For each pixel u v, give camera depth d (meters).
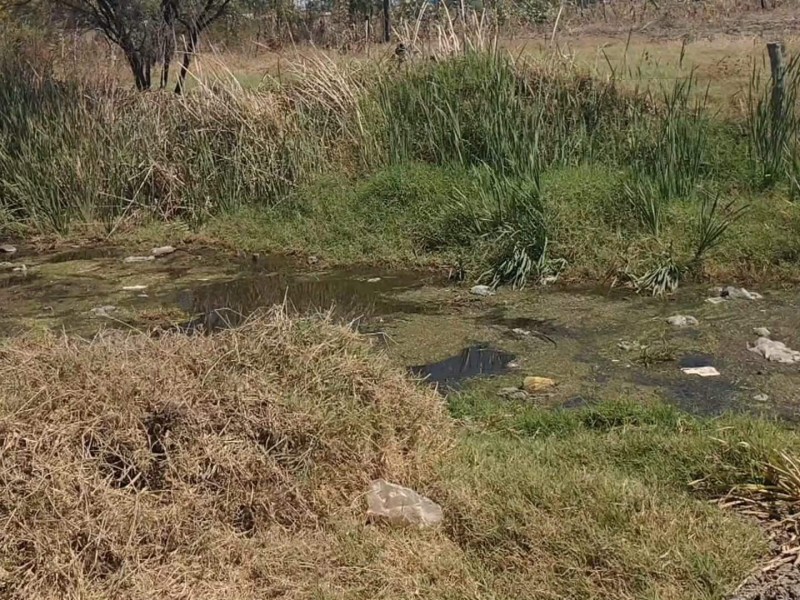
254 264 7.52
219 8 11.38
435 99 8.45
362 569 2.86
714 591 2.73
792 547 2.98
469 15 10.48
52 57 10.10
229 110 8.84
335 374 3.72
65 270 7.46
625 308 5.90
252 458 3.18
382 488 3.28
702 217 6.51
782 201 6.95
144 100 9.21
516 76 8.48
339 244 7.66
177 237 8.28
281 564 2.87
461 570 2.87
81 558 2.76
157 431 3.22
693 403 4.36
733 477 3.43
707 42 12.72
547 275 6.61
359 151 8.56
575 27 15.23
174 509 2.95
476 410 4.29
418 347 5.35
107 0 10.88
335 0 14.41
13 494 2.84
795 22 14.60
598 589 2.76
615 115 8.12
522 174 7.53
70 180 8.66
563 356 5.09
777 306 5.73
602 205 6.99
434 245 7.38
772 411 4.21
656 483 3.38
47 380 3.30
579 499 3.18
